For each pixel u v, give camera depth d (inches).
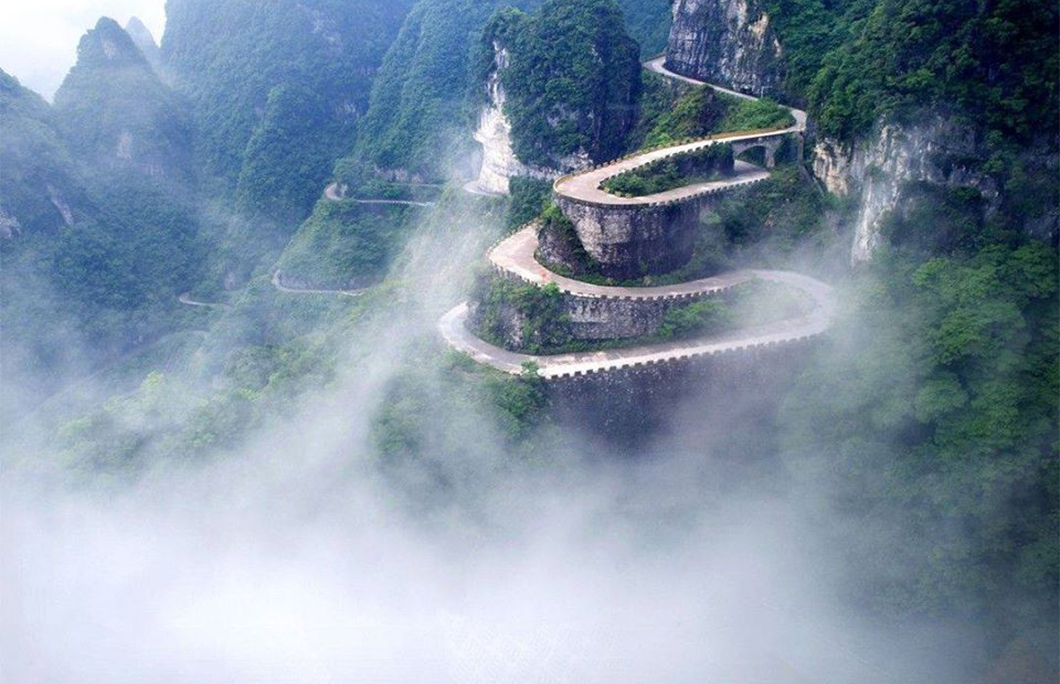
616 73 4928.6
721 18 4589.1
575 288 3014.3
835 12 4138.8
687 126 4183.1
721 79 4623.5
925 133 2600.9
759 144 3595.0
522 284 3046.3
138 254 6958.7
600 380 2728.8
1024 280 2342.5
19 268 6043.3
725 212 3267.7
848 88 3102.9
